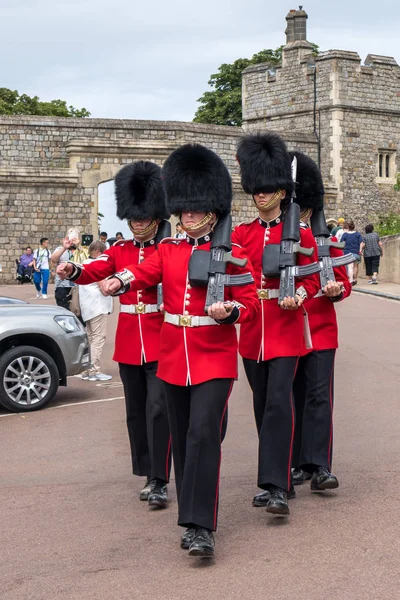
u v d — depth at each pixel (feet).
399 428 28.63
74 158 101.14
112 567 17.65
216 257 18.58
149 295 22.20
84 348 36.35
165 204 20.58
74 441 29.01
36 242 99.81
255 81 128.47
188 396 19.06
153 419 21.65
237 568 17.31
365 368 40.63
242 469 24.40
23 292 85.05
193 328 18.69
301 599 15.74
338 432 28.35
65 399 36.70
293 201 22.98
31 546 19.04
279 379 20.68
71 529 20.06
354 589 16.07
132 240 22.88
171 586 16.58
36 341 35.65
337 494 21.84
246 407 33.42
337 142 120.26
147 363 21.98
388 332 52.34
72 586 16.76
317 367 22.48
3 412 34.86
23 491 23.30
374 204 123.75
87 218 101.81
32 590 16.66
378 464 24.34
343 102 120.47
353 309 64.28
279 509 19.74
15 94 160.66
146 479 23.63
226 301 18.40
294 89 124.06
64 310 36.81
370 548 18.04
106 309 41.11
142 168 22.68
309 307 22.70
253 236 21.79
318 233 23.77
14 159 104.47
